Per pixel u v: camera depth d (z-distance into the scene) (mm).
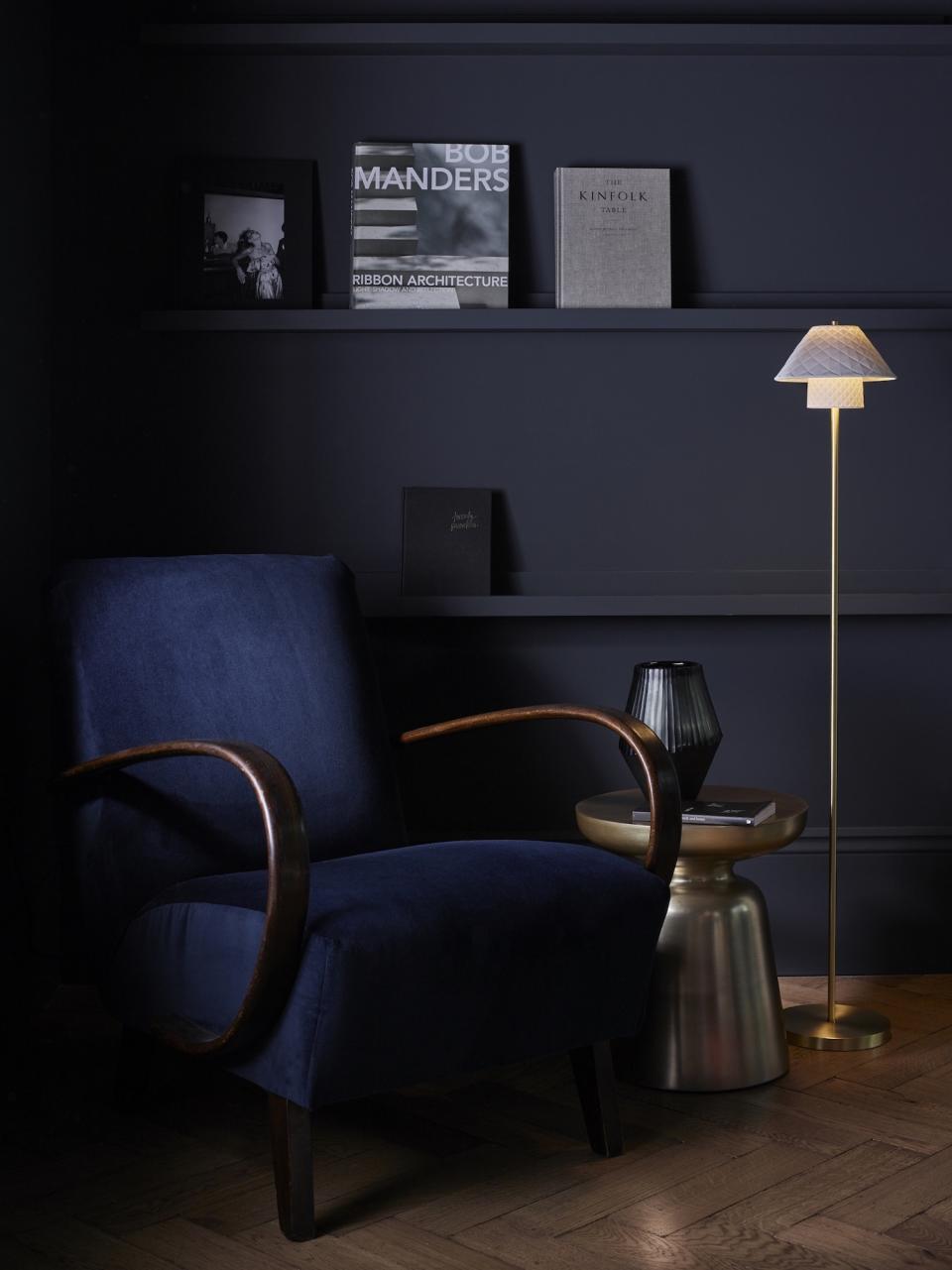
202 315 2910
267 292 2957
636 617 3027
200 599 2400
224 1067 1958
